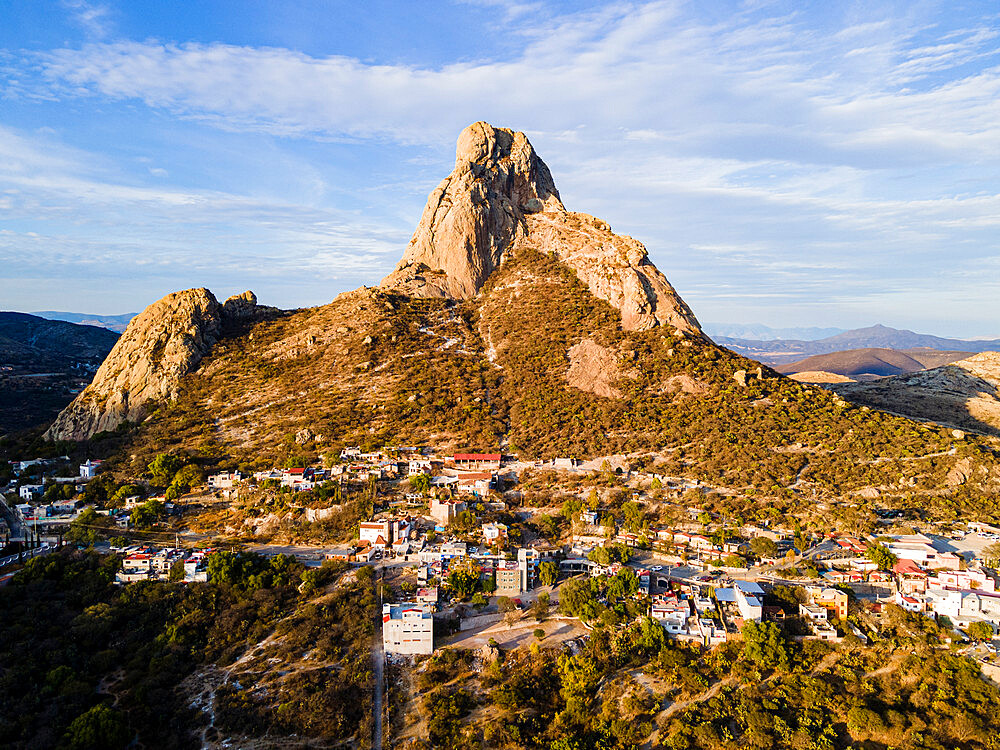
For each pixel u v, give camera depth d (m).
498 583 140.38
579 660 119.12
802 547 154.50
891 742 105.06
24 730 102.00
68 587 141.38
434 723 105.12
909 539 154.75
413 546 153.25
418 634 121.31
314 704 107.81
